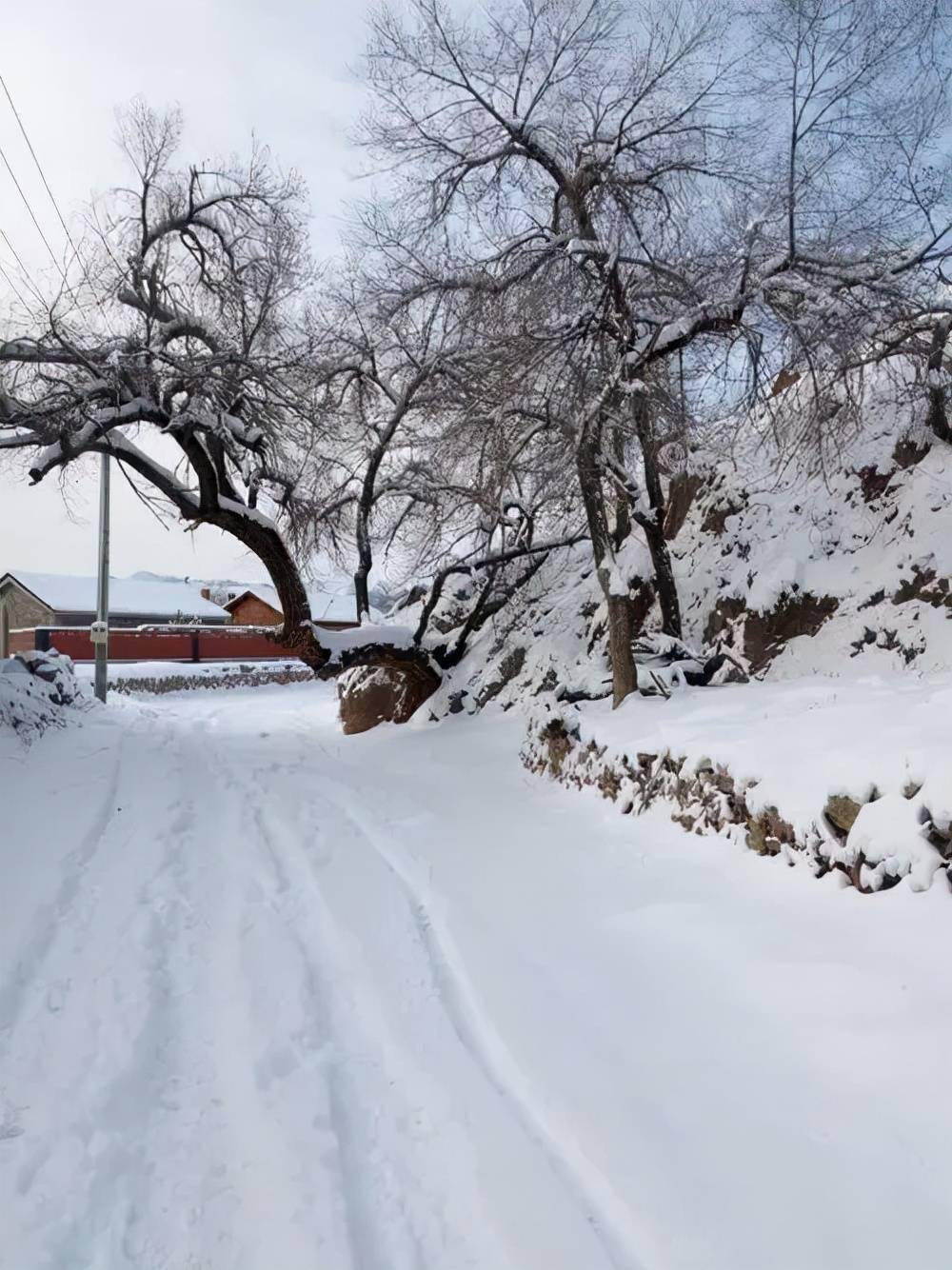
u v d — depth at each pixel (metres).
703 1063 3.60
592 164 10.25
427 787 10.22
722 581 13.34
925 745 4.99
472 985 4.54
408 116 11.12
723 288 9.36
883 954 4.14
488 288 11.00
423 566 16.33
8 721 12.16
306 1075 3.76
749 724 7.08
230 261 14.88
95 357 12.16
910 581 11.09
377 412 16.02
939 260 9.04
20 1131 3.31
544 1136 3.28
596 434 10.10
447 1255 2.68
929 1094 3.13
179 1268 2.64
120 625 45.53
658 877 5.94
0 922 5.35
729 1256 2.55
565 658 14.16
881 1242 2.55
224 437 13.65
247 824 8.38
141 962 4.91
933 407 11.94
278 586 14.23
